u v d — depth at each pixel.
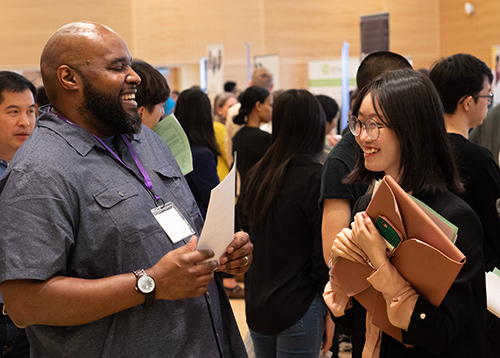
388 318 1.63
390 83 1.70
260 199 2.69
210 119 3.58
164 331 1.79
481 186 2.41
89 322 1.71
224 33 11.82
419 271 1.55
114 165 1.86
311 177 2.63
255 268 2.70
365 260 1.65
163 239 1.83
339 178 2.38
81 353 1.75
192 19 11.73
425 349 1.65
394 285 1.57
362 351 1.79
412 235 1.55
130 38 11.59
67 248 1.69
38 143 1.76
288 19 11.95
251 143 4.66
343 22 12.02
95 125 1.87
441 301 1.55
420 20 12.08
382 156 1.72
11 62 11.14
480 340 1.66
